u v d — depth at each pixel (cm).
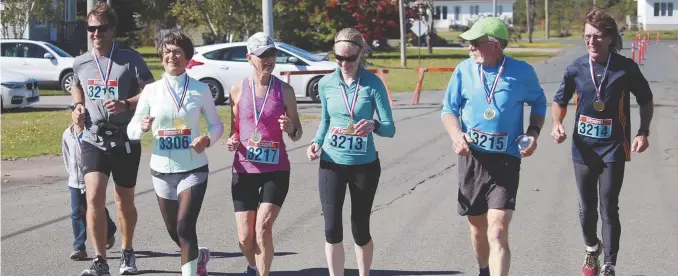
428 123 2503
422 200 1377
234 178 858
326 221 829
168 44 844
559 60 6347
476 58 812
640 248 1066
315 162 1778
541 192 1435
